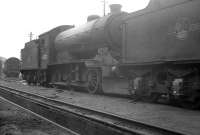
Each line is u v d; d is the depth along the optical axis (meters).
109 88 13.11
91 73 14.72
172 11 9.41
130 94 11.48
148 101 10.88
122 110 8.61
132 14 11.58
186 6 8.83
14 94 13.76
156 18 10.14
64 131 6.40
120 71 12.33
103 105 9.81
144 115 7.69
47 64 19.89
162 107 9.27
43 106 9.63
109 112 8.20
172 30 9.38
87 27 15.65
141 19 10.98
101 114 7.64
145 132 5.71
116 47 14.11
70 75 17.17
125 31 12.01
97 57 14.29
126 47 11.89
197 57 8.34
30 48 24.00
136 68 11.55
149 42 10.47
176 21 9.22
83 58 16.81
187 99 8.91
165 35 9.68
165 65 9.84
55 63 18.41
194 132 5.61
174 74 9.38
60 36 19.31
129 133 5.57
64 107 9.42
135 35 11.32
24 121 7.42
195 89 8.66
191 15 8.61
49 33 20.06
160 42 9.90
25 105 11.28
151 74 10.63
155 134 5.52
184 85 8.82
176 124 6.44
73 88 17.19
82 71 16.06
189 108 8.98
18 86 21.84
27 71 25.59
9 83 26.98
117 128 5.95
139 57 11.04
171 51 9.38
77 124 7.12
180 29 9.03
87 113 8.05
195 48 8.43
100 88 14.10
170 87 9.45
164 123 6.57
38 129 6.59
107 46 13.95
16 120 7.55
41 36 21.88
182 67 9.18
